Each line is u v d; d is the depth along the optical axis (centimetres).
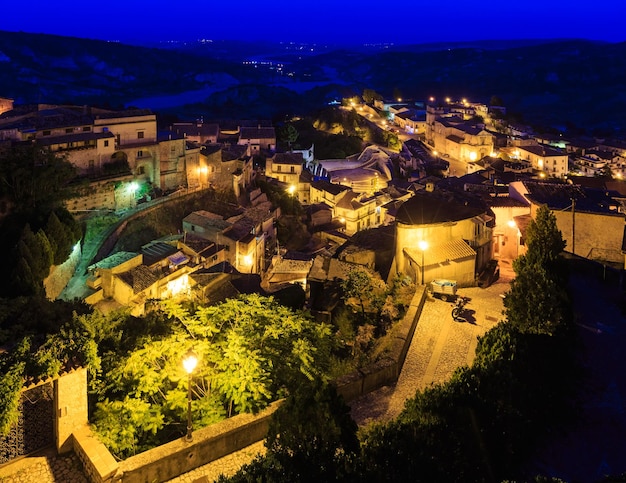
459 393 2027
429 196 4566
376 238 4416
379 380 2491
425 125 15200
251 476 1595
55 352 1941
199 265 5356
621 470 2112
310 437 1606
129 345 2414
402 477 1638
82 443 1878
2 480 1809
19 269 4194
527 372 2309
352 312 3350
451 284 3338
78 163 6219
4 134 5934
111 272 4650
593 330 3094
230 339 2245
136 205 6669
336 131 13988
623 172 11869
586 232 3975
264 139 10781
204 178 7569
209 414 2106
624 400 2520
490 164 10944
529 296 2572
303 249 7650
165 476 1880
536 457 2175
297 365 2302
